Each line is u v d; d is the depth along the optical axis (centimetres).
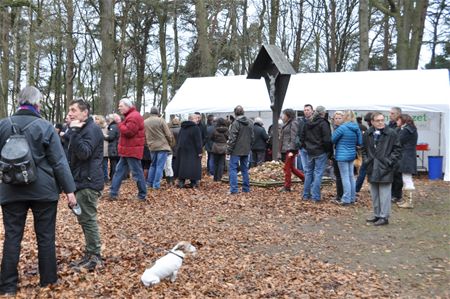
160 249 647
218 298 478
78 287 489
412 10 1992
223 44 2844
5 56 2269
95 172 550
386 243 707
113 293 478
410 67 1986
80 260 566
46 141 463
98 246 560
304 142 1040
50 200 470
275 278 546
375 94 1603
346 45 3316
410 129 1007
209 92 1906
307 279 545
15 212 463
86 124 546
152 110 1182
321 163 1021
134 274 536
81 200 546
